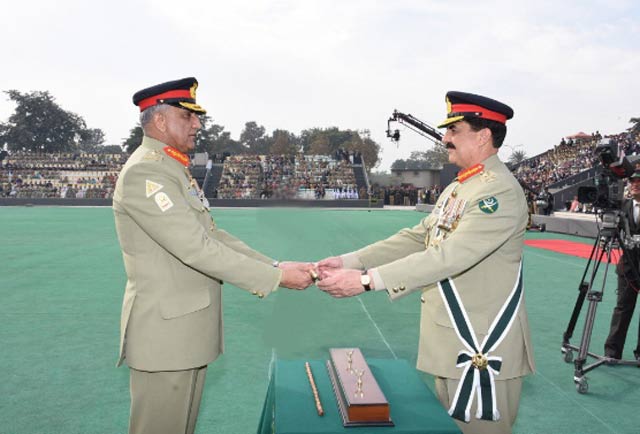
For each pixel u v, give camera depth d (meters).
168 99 2.29
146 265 2.21
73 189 39.06
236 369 4.38
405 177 50.06
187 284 2.24
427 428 1.79
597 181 4.36
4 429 3.29
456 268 2.11
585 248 12.98
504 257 2.21
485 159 2.30
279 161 43.19
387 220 23.23
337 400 1.98
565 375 4.46
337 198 37.84
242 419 3.49
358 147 82.62
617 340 4.71
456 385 2.17
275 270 2.31
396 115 26.17
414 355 4.74
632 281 4.60
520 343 2.21
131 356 2.18
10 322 5.76
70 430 3.29
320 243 13.34
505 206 2.14
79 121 84.19
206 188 39.66
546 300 7.17
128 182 2.17
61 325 5.65
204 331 2.26
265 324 5.68
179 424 2.23
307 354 4.74
